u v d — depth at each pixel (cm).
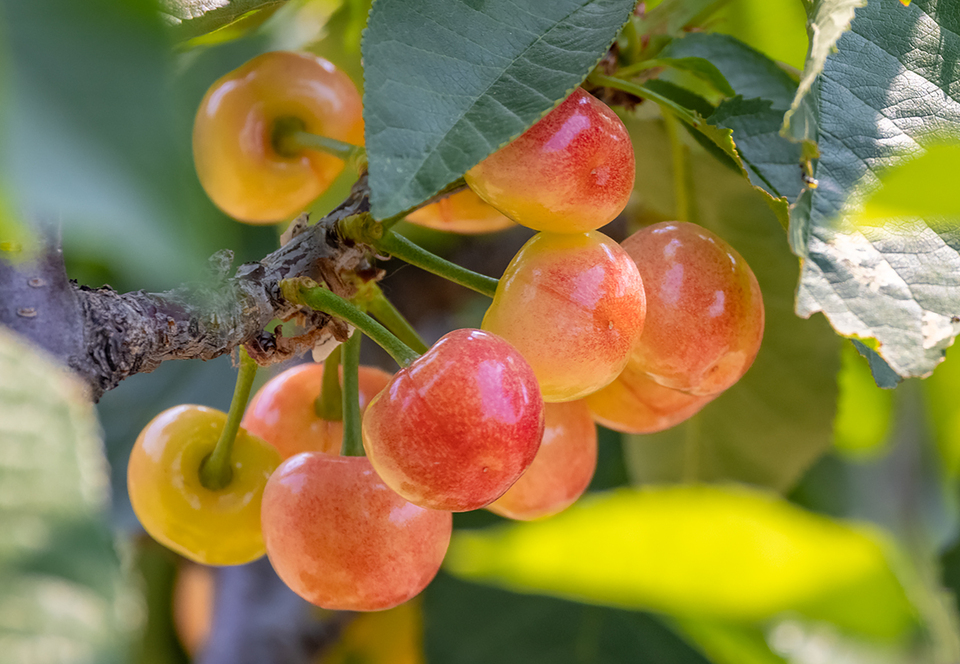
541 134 34
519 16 33
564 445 37
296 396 38
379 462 34
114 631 24
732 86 39
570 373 34
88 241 17
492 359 33
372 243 36
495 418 33
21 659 23
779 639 50
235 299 35
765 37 42
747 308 36
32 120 18
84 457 27
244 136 37
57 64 19
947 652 52
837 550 43
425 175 32
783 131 33
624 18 33
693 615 44
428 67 33
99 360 34
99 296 34
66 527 25
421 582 35
